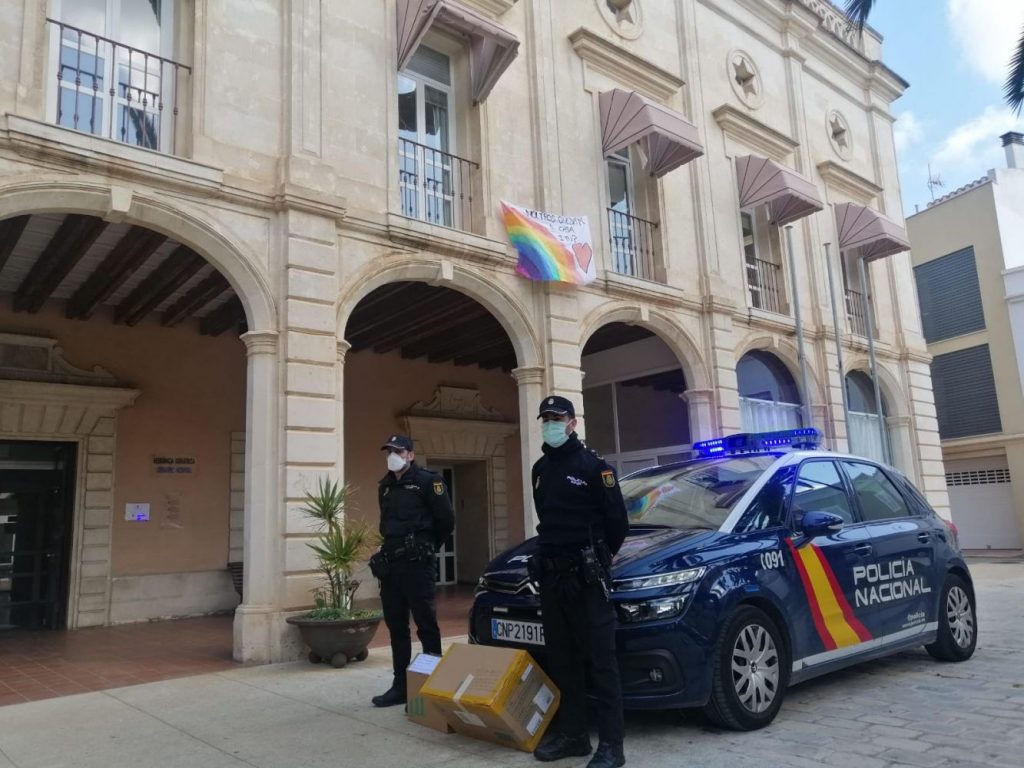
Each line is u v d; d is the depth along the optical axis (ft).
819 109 56.29
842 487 19.63
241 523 38.96
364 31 31.12
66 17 26.02
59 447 35.12
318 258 27.61
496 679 14.32
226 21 27.55
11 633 32.48
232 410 39.60
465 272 32.65
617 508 14.07
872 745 13.98
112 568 34.96
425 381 47.60
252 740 15.72
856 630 17.71
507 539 50.06
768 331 47.21
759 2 51.70
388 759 14.15
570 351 35.78
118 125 26.45
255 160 27.37
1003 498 76.28
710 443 21.66
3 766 14.53
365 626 23.53
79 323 35.65
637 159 43.50
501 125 35.99
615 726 13.19
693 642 14.28
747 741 14.38
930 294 83.20
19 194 22.33
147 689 20.90
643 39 43.93
